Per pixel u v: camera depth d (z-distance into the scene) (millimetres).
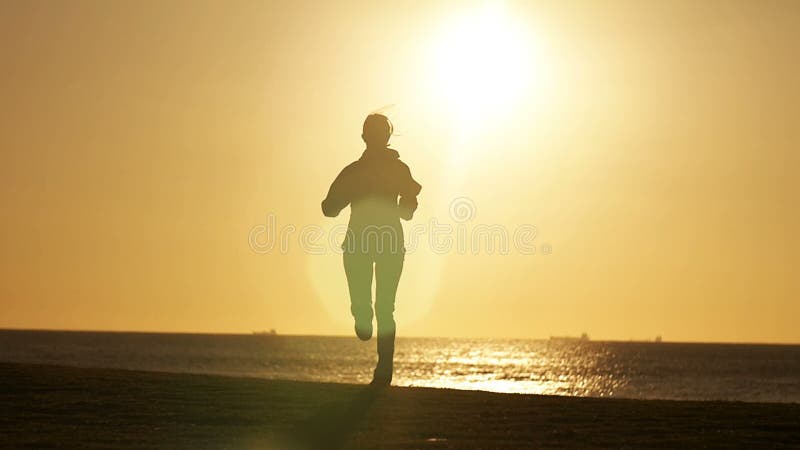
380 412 25594
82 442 21453
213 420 24406
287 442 21406
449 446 21016
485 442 21594
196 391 30172
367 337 27469
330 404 26984
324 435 22250
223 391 30172
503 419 24922
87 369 38562
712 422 24938
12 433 22719
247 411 25797
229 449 20578
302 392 29672
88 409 26375
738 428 24016
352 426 23453
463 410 26266
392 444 21156
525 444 21453
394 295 27125
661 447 21281
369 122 26969
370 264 26844
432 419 24609
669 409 27453
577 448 21062
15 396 29000
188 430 23016
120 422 24266
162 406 26781
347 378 195875
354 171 26719
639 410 27125
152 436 22250
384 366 28891
